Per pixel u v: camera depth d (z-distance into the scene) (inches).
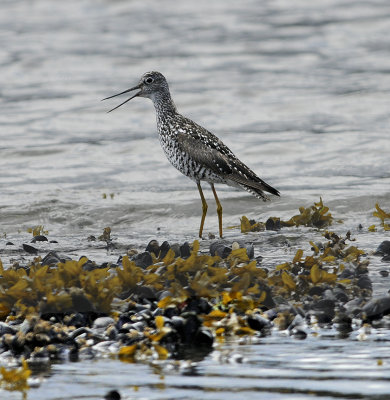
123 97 1066.1
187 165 548.7
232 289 345.7
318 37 1418.6
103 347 306.0
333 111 962.7
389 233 517.7
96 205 625.6
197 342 310.8
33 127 927.0
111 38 1440.7
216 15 1610.5
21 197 649.6
